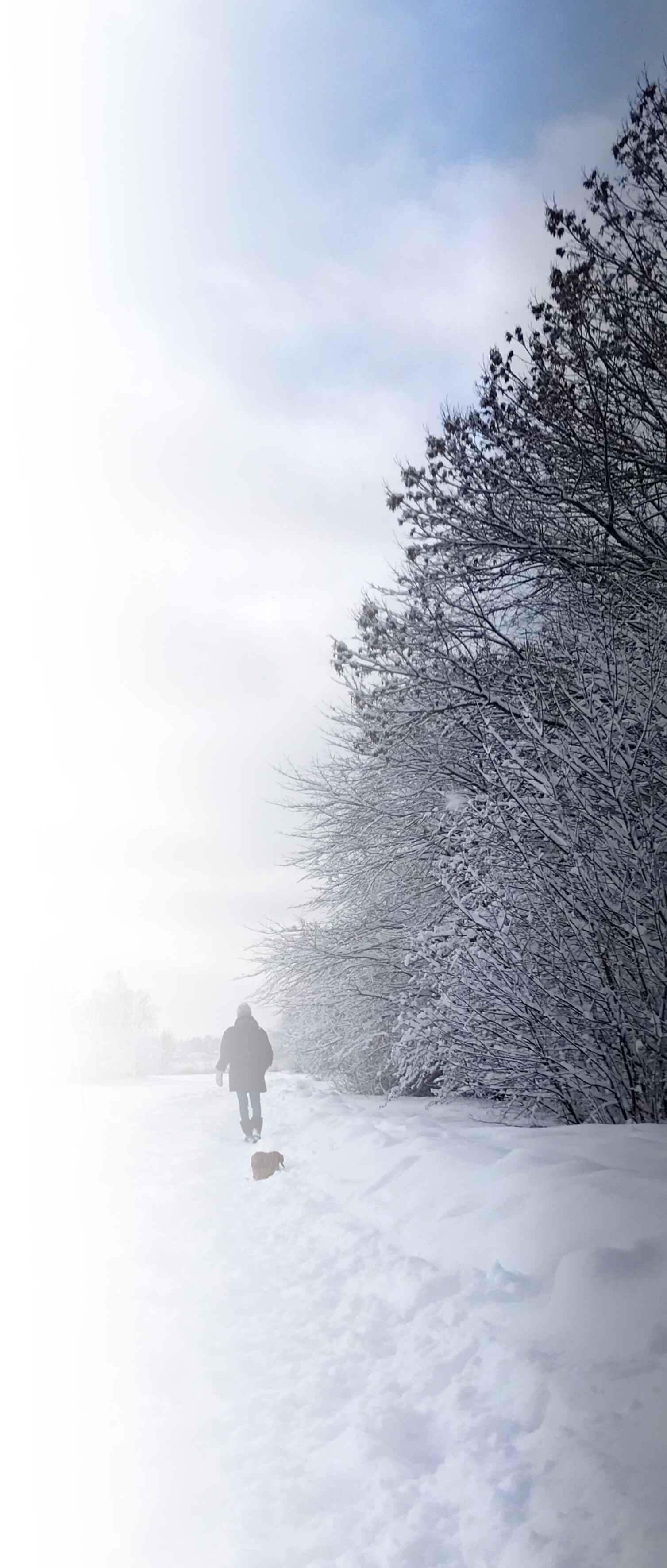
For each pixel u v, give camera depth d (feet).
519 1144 24.93
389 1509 10.42
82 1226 27.45
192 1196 30.68
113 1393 14.43
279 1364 14.92
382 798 45.27
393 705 37.52
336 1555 9.73
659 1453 10.30
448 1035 31.37
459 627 36.11
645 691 31.94
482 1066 31.14
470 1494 10.46
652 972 27.96
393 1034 48.62
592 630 32.76
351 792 48.19
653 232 31.32
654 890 27.94
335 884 50.16
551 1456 10.75
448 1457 11.34
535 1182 19.27
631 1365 12.30
